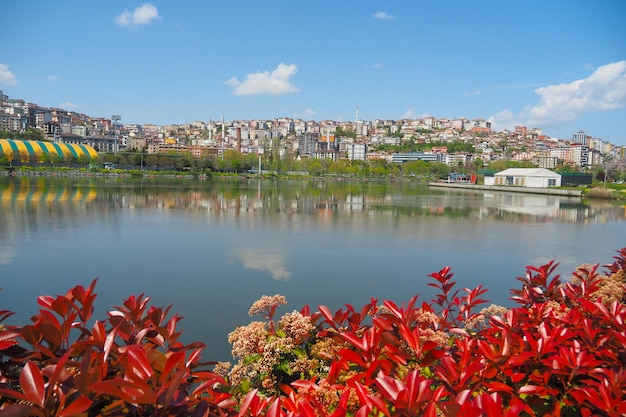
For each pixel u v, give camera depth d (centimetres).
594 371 224
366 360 249
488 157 18888
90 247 1354
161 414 169
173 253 1284
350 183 9244
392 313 292
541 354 246
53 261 1144
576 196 5381
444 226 2097
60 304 235
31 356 206
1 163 9194
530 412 195
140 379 168
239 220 2138
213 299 842
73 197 3234
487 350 244
